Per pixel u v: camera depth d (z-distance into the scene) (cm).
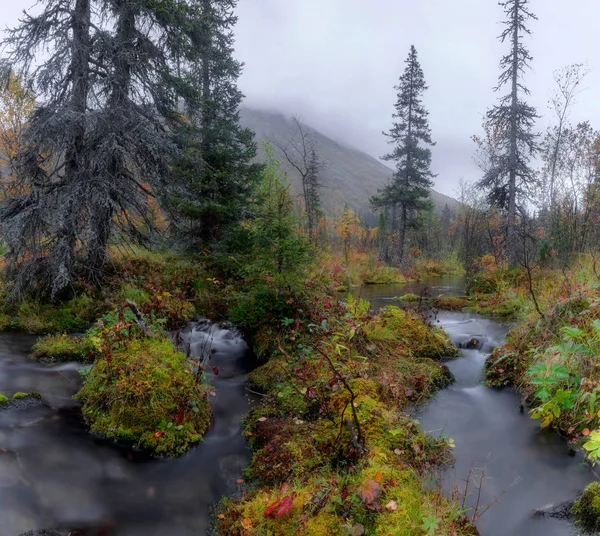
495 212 2612
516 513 369
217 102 1464
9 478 435
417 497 354
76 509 399
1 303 1069
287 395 593
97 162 1044
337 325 788
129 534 369
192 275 1310
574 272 1010
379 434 460
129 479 452
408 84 3650
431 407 600
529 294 1161
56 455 485
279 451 462
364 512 337
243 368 806
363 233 5794
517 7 2102
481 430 530
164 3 1085
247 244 1388
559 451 474
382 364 690
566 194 1892
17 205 1028
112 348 661
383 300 1591
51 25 1026
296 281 841
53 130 952
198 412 568
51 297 1052
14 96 1695
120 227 1184
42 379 709
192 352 870
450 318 1163
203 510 404
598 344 558
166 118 1230
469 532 329
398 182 3669
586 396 491
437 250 4366
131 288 1131
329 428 482
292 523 337
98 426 543
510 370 692
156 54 1148
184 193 1252
